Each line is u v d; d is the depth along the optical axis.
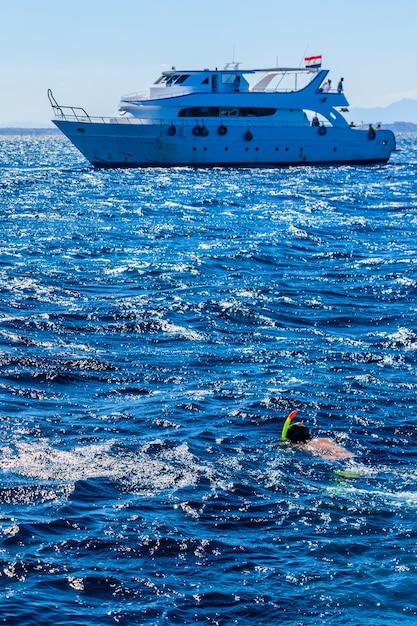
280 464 13.66
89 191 61.72
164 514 11.88
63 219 44.84
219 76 79.00
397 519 11.92
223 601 9.95
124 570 10.49
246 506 12.20
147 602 9.88
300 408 16.38
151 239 38.25
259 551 11.04
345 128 83.25
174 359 19.38
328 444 14.52
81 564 10.57
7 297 24.84
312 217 48.41
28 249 34.12
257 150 80.56
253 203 55.44
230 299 25.39
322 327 22.86
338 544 11.22
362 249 36.84
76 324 22.00
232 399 16.78
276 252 35.38
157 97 78.31
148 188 64.44
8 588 10.03
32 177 74.75
